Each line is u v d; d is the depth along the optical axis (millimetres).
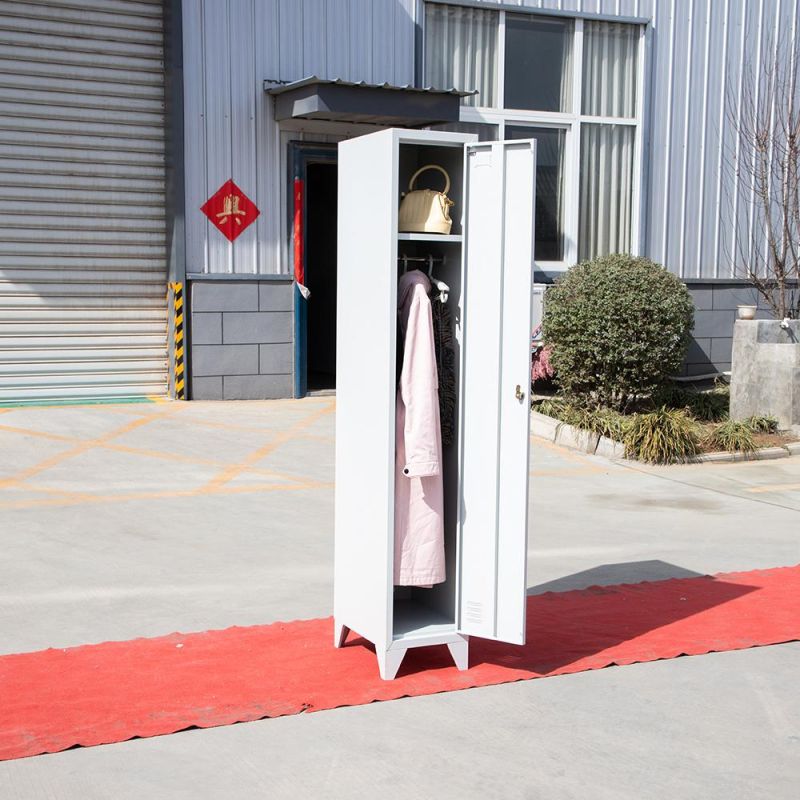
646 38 13891
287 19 12094
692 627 5414
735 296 14656
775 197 14656
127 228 12055
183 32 11594
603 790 3734
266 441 10203
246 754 3939
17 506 7730
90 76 11672
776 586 6160
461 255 4781
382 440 4602
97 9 11586
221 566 6402
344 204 4910
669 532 7492
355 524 4848
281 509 7816
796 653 5090
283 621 5438
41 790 3641
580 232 13969
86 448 9703
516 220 4570
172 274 11984
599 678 4750
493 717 4316
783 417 11000
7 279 11656
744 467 9922
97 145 11797
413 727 4203
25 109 11484
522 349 4578
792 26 14641
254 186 12133
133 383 12328
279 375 12484
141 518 7484
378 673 4719
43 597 5758
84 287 11961
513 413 4617
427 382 4582
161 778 3744
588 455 10305
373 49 12555
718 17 14258
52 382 11969
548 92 13625
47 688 4477
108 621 5391
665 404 11406
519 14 13312
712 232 14547
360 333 4777
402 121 11984
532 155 4516
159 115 12016
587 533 7434
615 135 14008
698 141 14352
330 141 12516
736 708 4441
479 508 4715
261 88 12031
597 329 10617
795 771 3898
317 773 3811
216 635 5188
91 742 3965
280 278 12312
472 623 4762
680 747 4078
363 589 4793
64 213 11773
